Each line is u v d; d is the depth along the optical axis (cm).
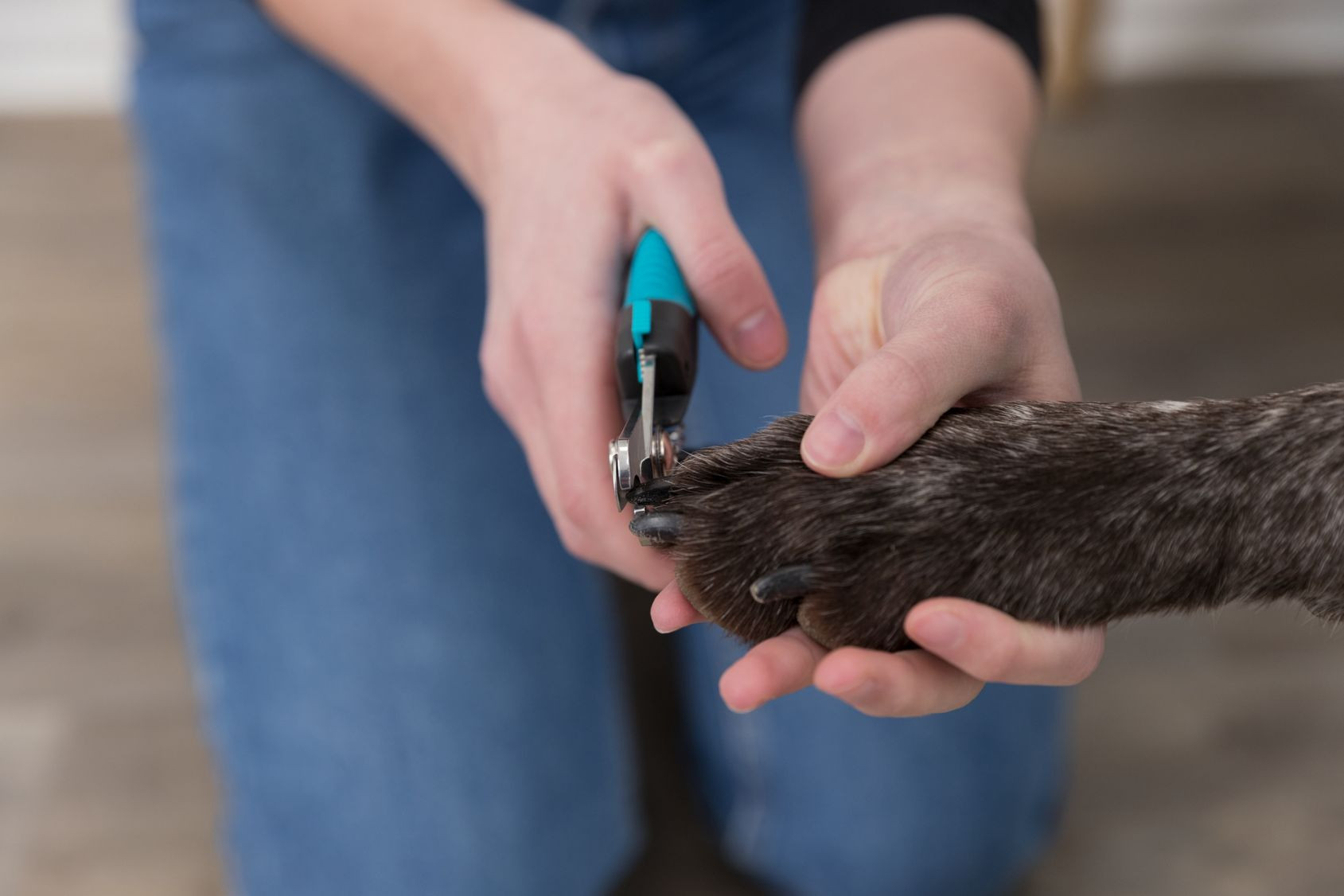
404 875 109
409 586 110
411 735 109
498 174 95
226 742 110
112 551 164
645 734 149
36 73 227
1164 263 200
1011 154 100
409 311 116
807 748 121
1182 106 229
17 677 152
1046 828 131
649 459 82
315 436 111
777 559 79
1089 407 81
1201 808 140
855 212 97
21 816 141
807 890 127
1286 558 79
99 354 188
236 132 119
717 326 91
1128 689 150
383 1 100
